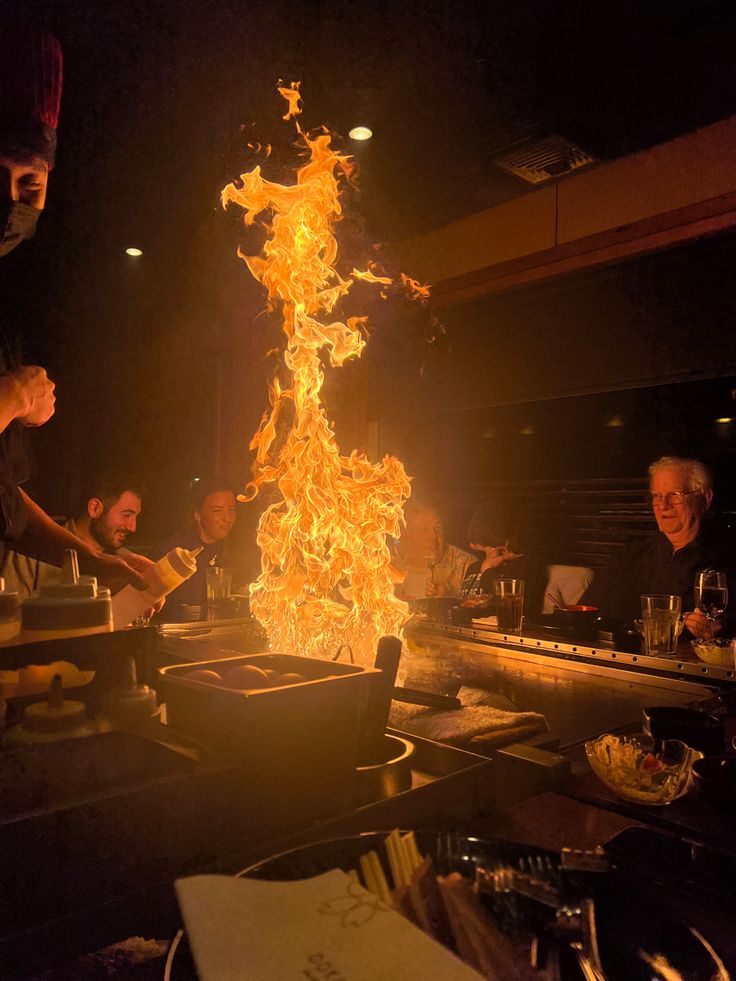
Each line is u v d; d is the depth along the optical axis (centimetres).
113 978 50
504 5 213
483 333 379
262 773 64
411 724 98
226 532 328
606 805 80
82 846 54
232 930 42
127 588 116
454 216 364
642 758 83
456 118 273
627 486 335
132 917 56
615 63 236
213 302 486
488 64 241
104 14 230
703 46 219
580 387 338
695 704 118
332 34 236
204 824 60
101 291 507
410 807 71
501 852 56
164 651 138
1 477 127
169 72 262
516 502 380
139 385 554
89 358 555
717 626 177
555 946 47
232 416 482
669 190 291
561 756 88
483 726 95
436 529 369
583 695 132
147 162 330
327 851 53
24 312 512
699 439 306
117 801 55
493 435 391
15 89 113
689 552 287
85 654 71
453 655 169
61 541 135
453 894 51
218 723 65
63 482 567
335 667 76
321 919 44
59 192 365
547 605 335
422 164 309
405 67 247
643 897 52
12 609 77
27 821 51
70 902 53
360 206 357
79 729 64
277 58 251
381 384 423
